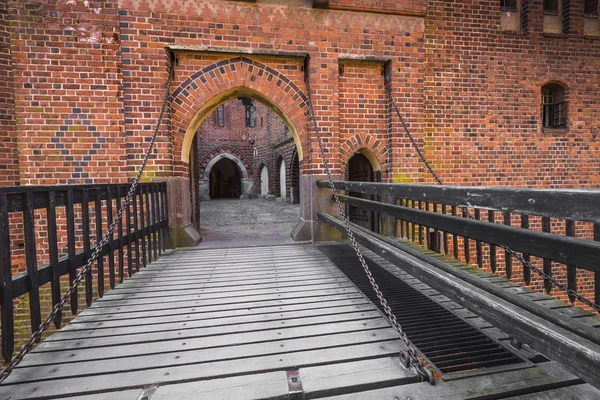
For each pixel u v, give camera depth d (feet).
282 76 18.10
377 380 6.10
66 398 5.93
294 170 50.44
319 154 18.39
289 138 49.47
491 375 6.24
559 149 22.45
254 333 8.07
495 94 21.40
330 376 6.28
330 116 18.38
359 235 11.25
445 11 20.51
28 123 15.67
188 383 6.22
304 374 6.37
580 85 22.41
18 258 15.97
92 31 15.99
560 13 22.48
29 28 15.49
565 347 4.15
